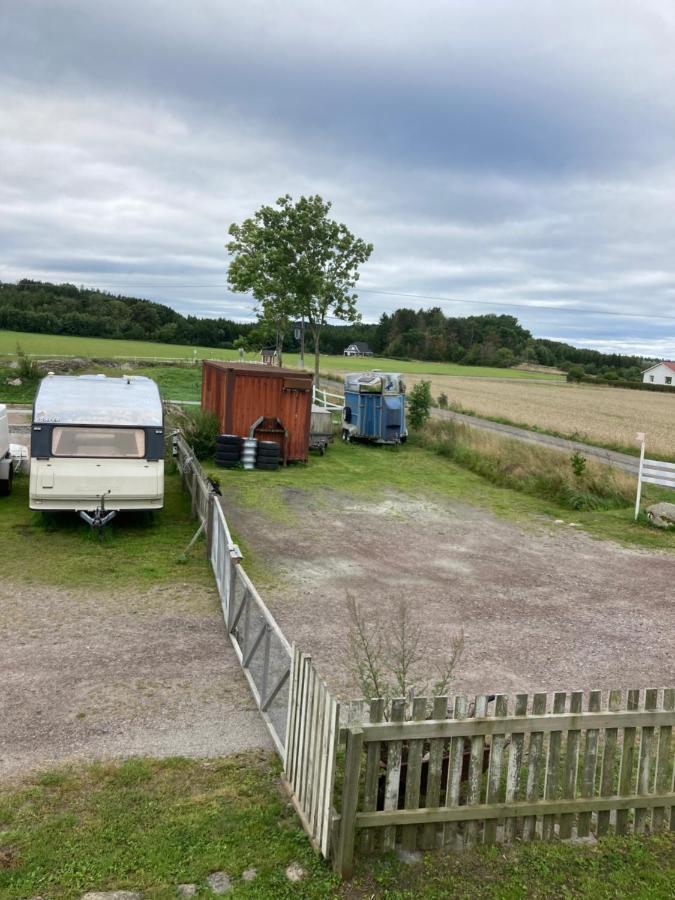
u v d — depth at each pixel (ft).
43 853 15.07
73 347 240.94
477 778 15.58
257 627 24.17
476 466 71.77
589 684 25.96
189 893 14.14
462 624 31.48
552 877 15.14
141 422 43.83
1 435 51.01
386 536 46.65
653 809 16.89
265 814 16.84
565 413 168.76
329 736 14.82
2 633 27.84
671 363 392.47
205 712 22.20
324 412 75.92
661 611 34.76
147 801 17.25
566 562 42.83
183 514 48.83
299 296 107.14
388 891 14.46
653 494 61.16
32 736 20.25
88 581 34.55
